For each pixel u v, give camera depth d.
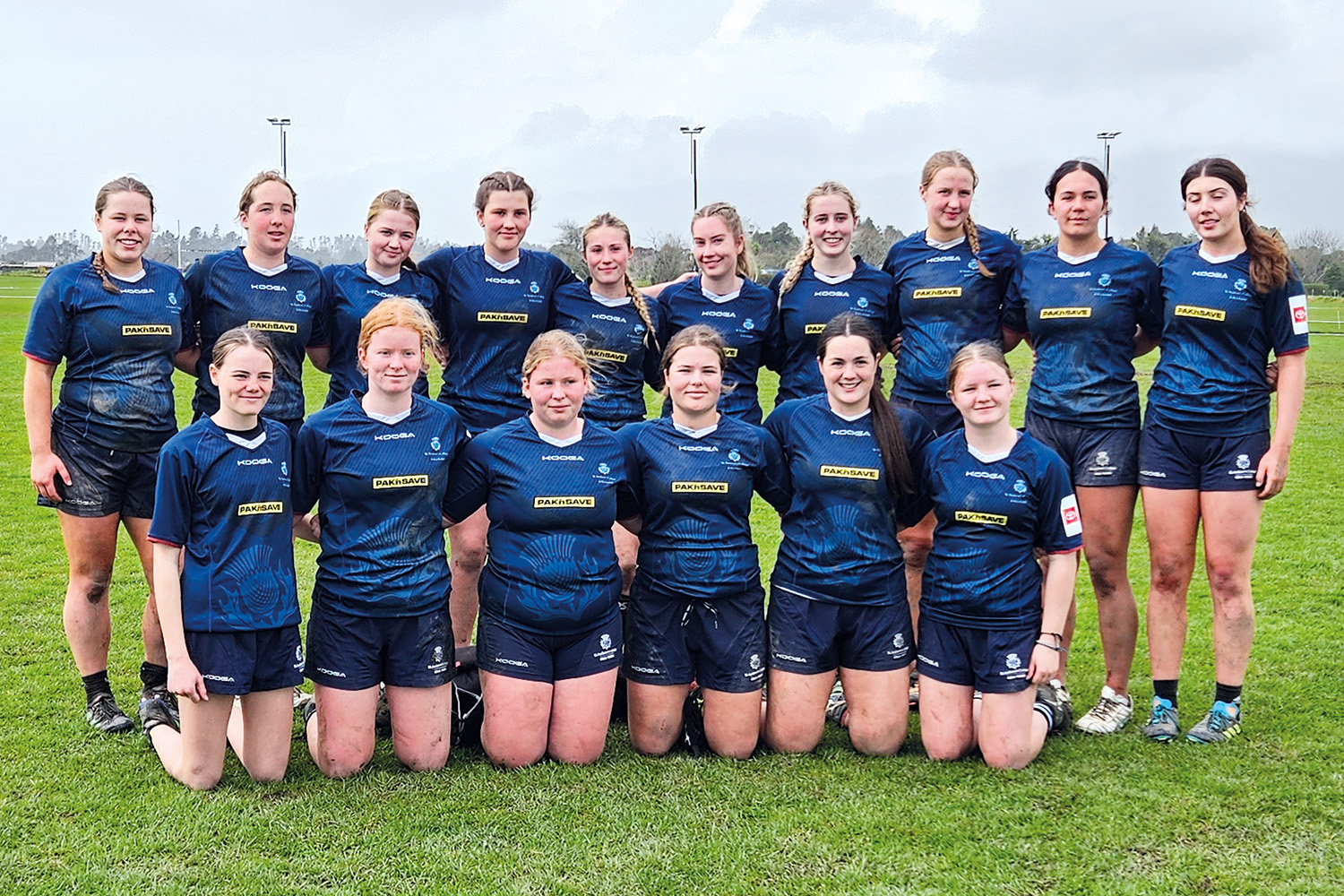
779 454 4.98
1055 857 3.84
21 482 11.42
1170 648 5.11
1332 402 19.84
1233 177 4.91
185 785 4.41
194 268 5.50
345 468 4.55
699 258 5.85
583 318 5.88
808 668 4.81
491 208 5.70
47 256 131.75
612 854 3.86
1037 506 4.73
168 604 4.25
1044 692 5.06
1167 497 5.09
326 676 4.51
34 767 4.57
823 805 4.29
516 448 4.74
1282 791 4.36
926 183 5.69
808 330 5.87
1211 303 4.97
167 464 4.26
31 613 6.89
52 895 3.54
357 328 5.68
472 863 3.78
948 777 4.60
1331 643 6.51
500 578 4.69
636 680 4.86
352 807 4.23
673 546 4.81
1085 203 5.22
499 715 4.64
